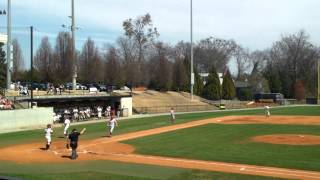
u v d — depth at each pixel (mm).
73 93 68812
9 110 47594
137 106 77750
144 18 109562
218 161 27031
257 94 109625
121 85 95562
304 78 130375
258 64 178875
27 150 32031
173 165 25828
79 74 94750
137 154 30094
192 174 22969
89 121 57281
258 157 28094
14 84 78562
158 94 92188
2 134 42688
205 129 45781
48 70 89688
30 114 49688
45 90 75625
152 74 99625
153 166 25484
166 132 43312
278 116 63062
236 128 46406
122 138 38812
